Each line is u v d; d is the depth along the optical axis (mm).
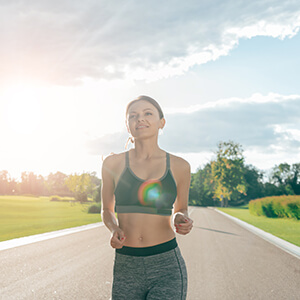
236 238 13555
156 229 1977
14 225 17578
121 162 2062
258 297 5527
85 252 9188
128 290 1952
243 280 6613
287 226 21391
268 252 10164
